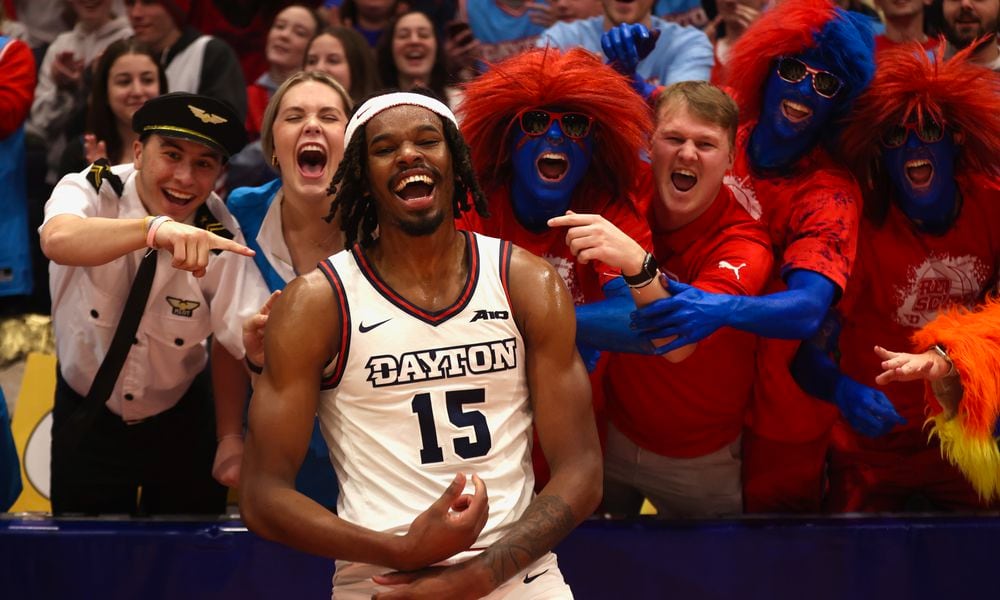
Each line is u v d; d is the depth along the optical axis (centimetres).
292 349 180
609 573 238
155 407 249
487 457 181
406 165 180
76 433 238
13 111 345
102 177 235
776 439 252
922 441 261
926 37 332
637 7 341
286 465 180
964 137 245
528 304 185
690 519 243
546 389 186
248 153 358
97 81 317
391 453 179
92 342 240
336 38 341
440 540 168
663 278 212
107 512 255
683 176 232
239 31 406
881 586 242
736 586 240
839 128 244
